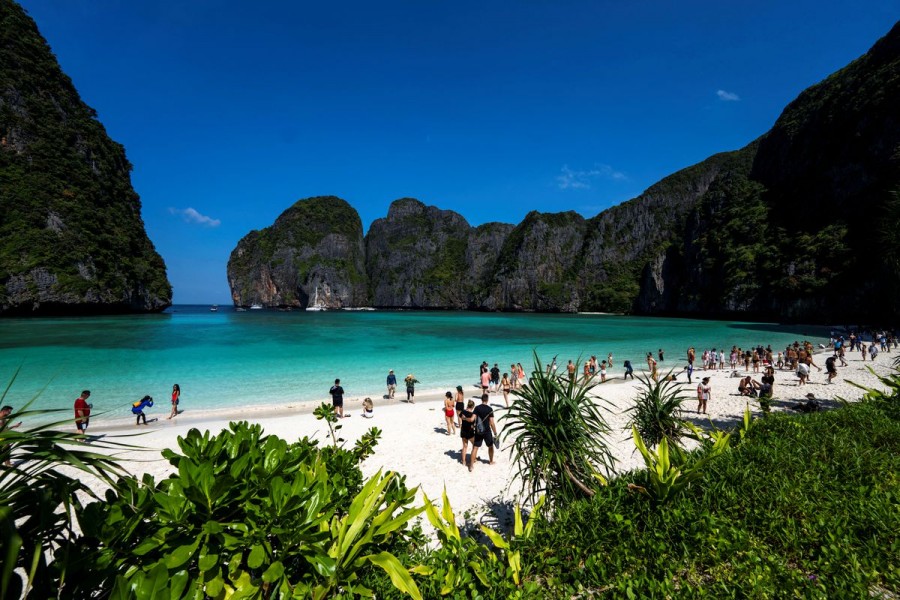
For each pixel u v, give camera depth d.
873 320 56.44
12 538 1.27
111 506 1.76
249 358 26.81
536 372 4.92
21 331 43.69
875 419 4.91
